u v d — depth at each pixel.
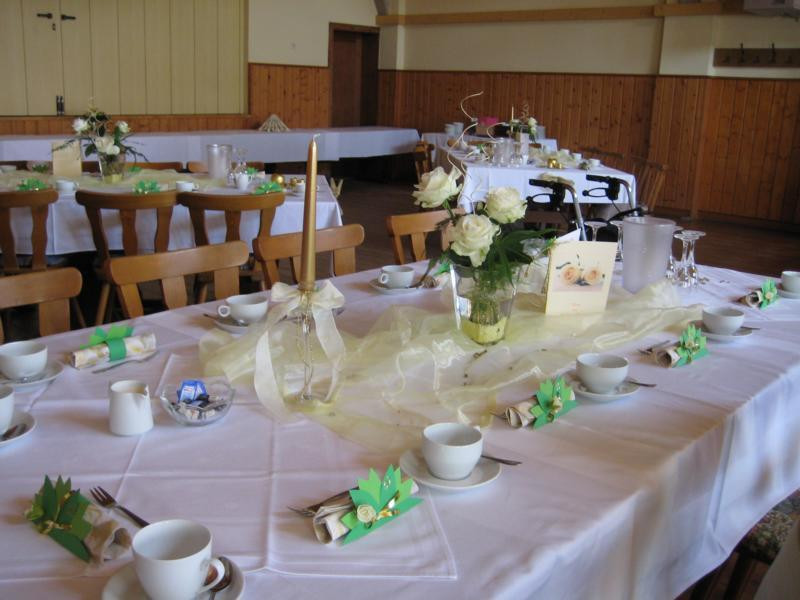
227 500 1.09
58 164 4.21
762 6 7.18
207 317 1.94
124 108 9.23
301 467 1.19
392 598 0.88
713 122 8.62
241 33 10.02
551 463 1.23
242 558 0.95
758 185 8.41
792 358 1.77
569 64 9.80
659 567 1.27
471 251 1.59
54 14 8.52
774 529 1.66
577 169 6.07
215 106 9.98
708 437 1.36
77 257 4.09
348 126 11.98
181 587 0.82
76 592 0.89
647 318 1.94
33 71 8.48
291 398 1.45
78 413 1.36
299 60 10.66
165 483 1.13
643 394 1.53
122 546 0.95
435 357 1.60
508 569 0.94
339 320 1.93
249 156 8.59
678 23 8.59
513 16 10.12
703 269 2.67
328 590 0.89
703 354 1.77
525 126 6.87
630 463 1.24
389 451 1.25
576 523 1.05
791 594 1.02
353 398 1.45
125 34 9.08
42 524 1.00
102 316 3.08
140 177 4.33
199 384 1.39
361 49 11.84
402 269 2.37
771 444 1.64
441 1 10.93
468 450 1.11
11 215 3.61
